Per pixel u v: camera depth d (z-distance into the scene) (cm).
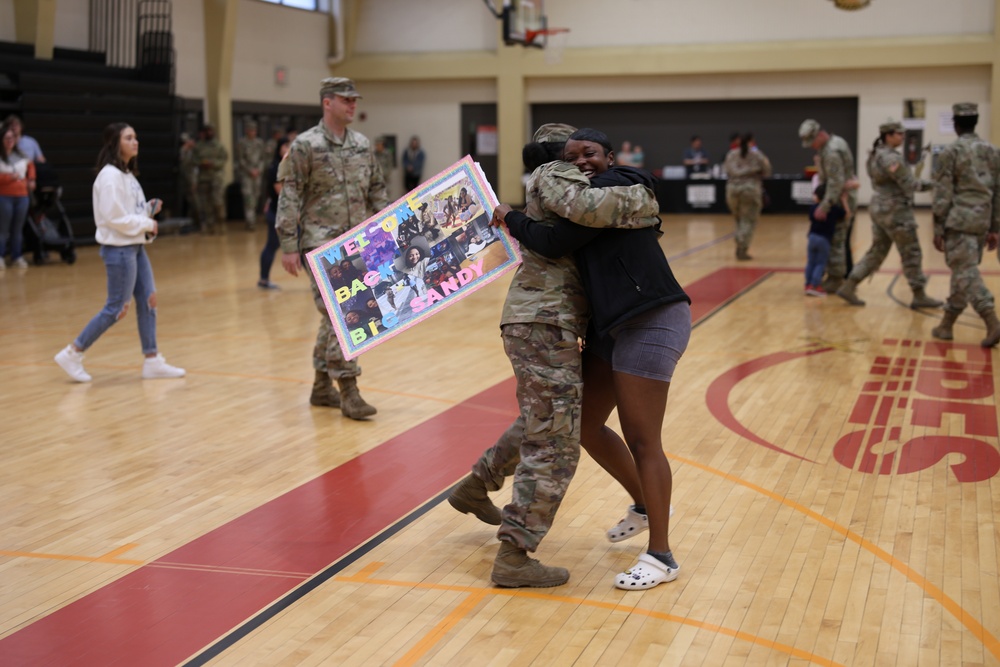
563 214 329
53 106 1532
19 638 323
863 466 489
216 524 423
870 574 362
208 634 323
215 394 652
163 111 1756
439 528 416
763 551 385
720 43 2212
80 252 1531
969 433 541
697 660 300
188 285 1183
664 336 341
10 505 449
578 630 322
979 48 2064
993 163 751
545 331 345
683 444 529
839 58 2134
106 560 386
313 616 335
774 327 869
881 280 1158
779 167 2272
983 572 362
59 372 721
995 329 751
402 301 389
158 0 1812
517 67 2308
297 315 966
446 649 310
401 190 2455
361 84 2431
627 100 2311
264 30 2133
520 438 372
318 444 537
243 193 1928
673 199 2219
